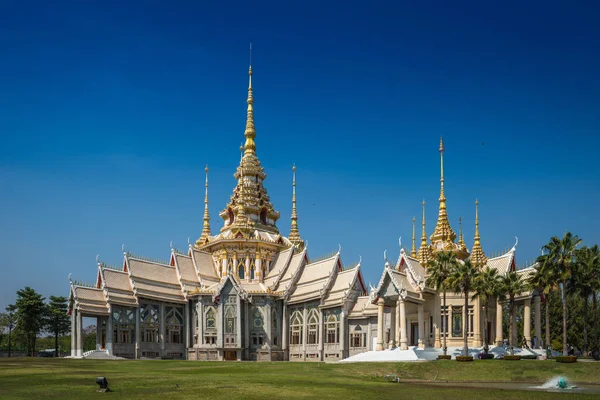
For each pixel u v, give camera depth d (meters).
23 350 145.12
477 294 77.19
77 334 100.50
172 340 114.00
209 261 127.94
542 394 47.34
